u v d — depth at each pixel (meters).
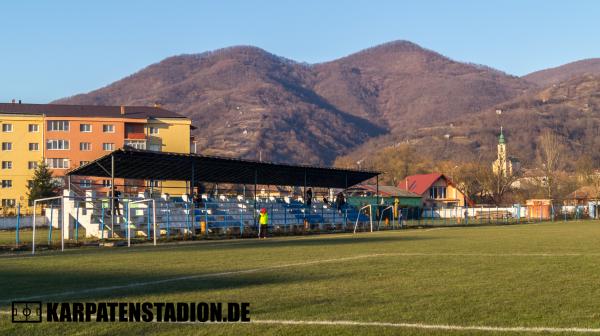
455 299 10.60
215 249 23.56
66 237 35.16
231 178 49.84
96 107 101.69
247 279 13.33
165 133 100.94
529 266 15.78
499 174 103.75
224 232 39.22
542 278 13.32
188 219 39.22
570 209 71.25
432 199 91.38
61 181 85.12
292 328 8.46
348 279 13.26
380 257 18.50
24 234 38.88
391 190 84.62
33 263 17.67
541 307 9.88
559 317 9.12
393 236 33.69
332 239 31.09
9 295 11.19
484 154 165.00
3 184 93.75
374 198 67.56
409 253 19.94
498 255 19.08
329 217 52.34
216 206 44.53
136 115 99.88
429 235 34.38
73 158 95.50
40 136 94.88
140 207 36.78
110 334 8.25
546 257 18.33
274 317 9.14
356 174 52.97
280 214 47.56
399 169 124.25
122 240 31.47
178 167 41.81
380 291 11.52
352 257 18.53
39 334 8.28
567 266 15.76
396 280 13.07
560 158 124.31
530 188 106.69
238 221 42.62
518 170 113.50
